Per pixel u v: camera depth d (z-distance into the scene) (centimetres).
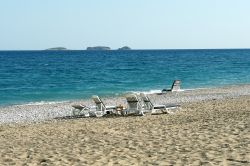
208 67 7606
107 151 1039
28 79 5422
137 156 966
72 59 12862
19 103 2983
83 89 4031
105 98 3067
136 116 1844
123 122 1638
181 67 7712
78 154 1016
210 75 5641
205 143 1080
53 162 937
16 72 6856
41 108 2519
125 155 982
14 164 934
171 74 5881
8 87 4375
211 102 2367
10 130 1580
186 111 1941
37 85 4572
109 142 1170
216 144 1059
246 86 3947
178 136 1205
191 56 15275
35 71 7081
